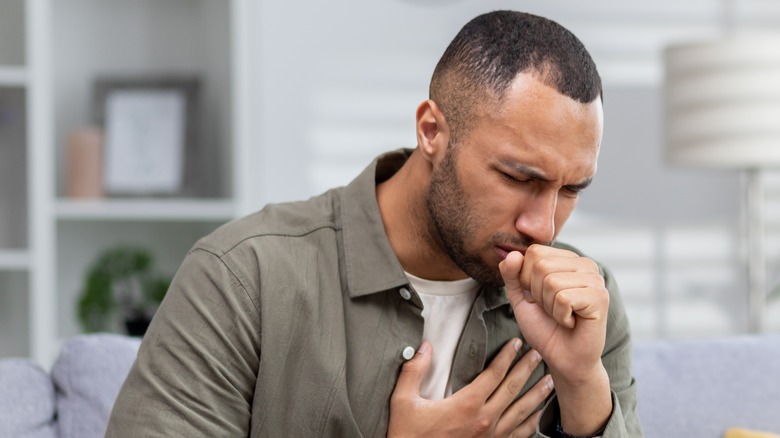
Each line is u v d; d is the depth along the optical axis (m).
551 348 1.38
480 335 1.47
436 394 1.50
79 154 3.21
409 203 1.45
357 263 1.46
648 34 3.44
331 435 1.43
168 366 1.36
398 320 1.46
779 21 3.50
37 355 3.10
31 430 1.63
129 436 1.34
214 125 3.33
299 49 3.33
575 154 1.29
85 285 3.22
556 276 1.33
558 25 1.37
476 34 1.36
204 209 3.17
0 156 3.25
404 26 3.36
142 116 3.28
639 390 1.92
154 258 3.31
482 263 1.37
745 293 3.49
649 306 3.46
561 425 1.46
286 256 1.45
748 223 3.10
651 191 3.44
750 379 1.98
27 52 3.11
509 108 1.29
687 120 2.90
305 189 3.34
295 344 1.43
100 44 3.35
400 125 3.37
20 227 3.26
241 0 3.12
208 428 1.35
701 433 1.92
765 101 2.83
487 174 1.31
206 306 1.39
